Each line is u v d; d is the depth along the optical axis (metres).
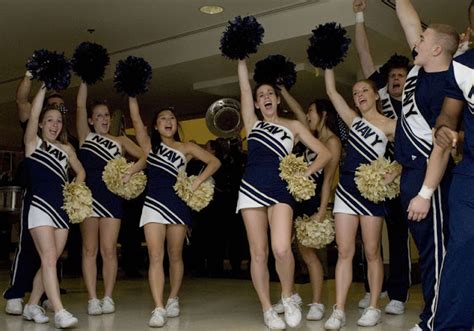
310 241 3.82
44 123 3.98
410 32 3.17
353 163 3.68
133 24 5.56
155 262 3.96
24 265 4.27
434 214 2.84
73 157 4.10
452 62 2.34
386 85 4.18
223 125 5.48
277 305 4.24
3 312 4.41
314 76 6.56
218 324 3.84
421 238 2.90
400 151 3.02
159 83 7.12
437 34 2.77
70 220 3.90
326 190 3.90
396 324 3.72
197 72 6.61
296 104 4.33
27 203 4.10
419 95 2.88
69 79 3.97
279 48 5.67
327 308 4.45
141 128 4.28
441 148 2.49
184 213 4.11
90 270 4.29
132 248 6.88
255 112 3.99
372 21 5.09
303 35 5.25
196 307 4.59
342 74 6.78
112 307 4.34
